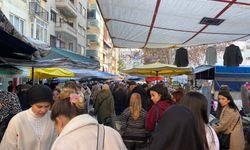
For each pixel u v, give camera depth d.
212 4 7.54
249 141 3.10
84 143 2.72
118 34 13.33
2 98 5.53
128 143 6.90
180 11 8.58
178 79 27.91
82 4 56.78
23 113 4.04
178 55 13.15
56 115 2.95
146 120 6.62
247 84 13.54
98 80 39.91
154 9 8.70
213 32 11.27
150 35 12.76
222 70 14.60
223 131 6.00
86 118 2.89
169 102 6.61
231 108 6.04
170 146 2.52
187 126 2.54
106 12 9.87
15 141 3.92
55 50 9.66
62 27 42.22
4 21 4.46
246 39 12.73
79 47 54.88
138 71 15.52
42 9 35.12
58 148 2.69
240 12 8.14
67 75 13.90
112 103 11.27
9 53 6.78
